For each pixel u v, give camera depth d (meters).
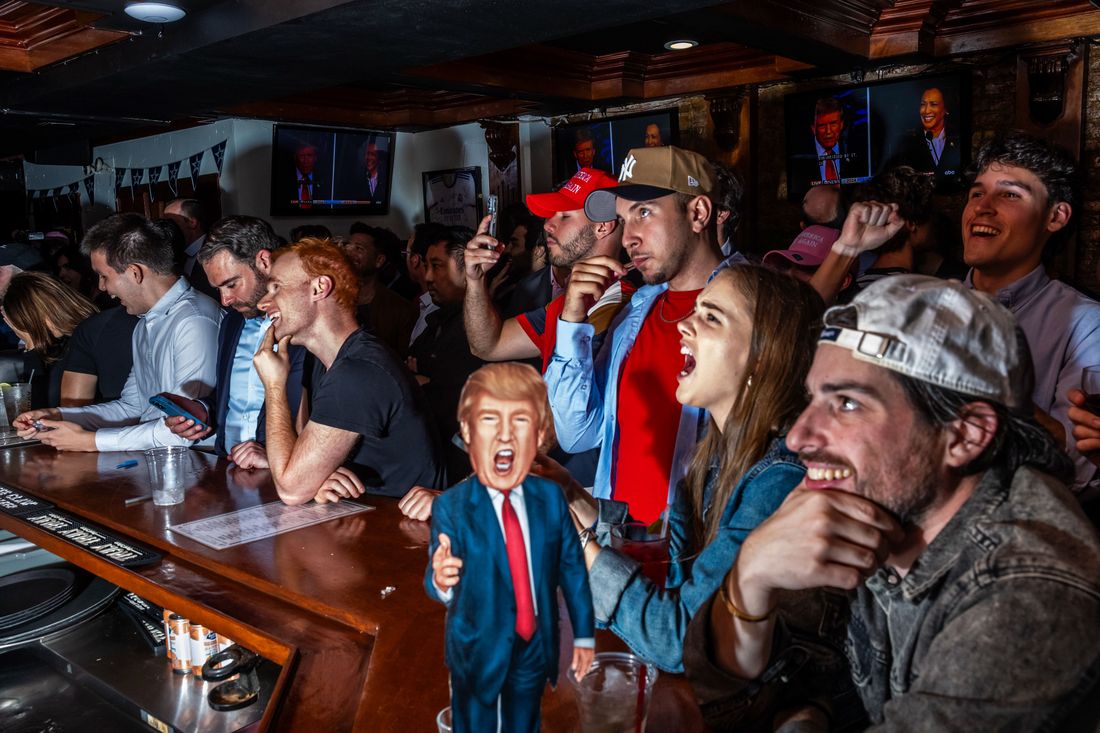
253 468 2.25
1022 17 4.35
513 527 0.73
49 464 2.40
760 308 1.16
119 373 3.13
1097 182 4.36
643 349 1.89
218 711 1.47
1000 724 0.68
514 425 0.71
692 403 1.25
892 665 0.87
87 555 1.70
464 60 5.11
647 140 6.04
